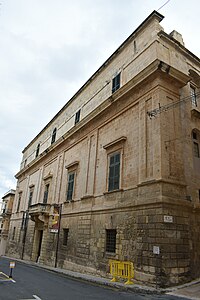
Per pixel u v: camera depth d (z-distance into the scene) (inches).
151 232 460.8
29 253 1070.4
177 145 530.3
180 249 454.0
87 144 800.3
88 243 649.0
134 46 679.7
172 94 563.2
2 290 370.3
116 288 441.1
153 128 528.1
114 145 647.8
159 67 541.6
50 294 356.8
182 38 701.9
